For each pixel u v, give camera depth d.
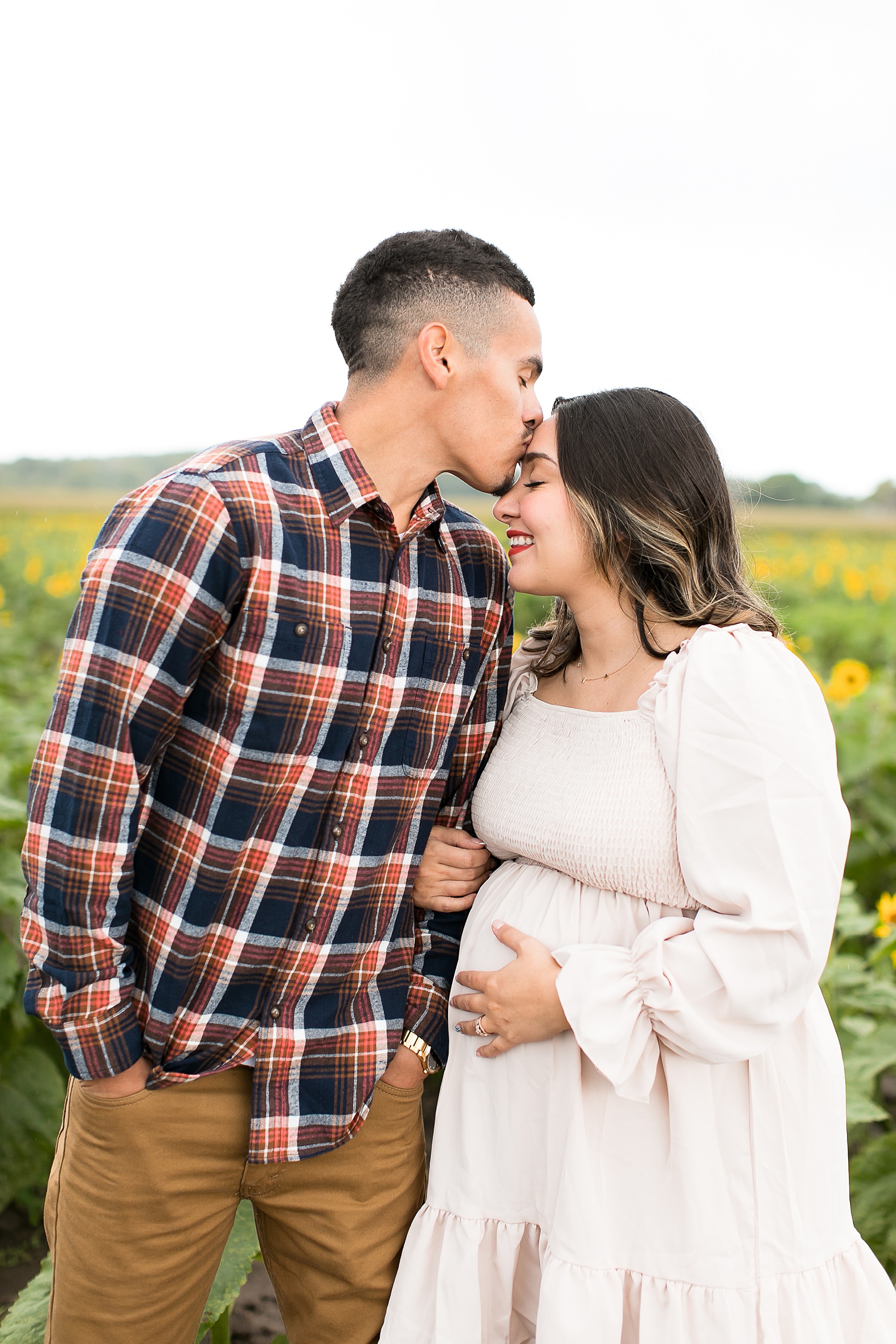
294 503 1.47
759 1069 1.44
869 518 35.19
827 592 12.65
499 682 1.78
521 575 1.66
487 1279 1.57
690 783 1.41
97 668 1.37
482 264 1.54
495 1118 1.57
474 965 1.62
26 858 1.42
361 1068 1.62
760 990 1.35
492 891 1.68
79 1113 1.55
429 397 1.55
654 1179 1.44
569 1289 1.40
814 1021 1.50
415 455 1.59
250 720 1.45
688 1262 1.40
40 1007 1.42
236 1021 1.54
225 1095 1.56
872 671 8.37
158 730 1.41
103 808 1.39
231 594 1.41
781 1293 1.42
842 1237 1.49
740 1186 1.42
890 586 12.53
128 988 1.47
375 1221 1.69
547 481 1.64
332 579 1.48
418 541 1.61
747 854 1.37
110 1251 1.54
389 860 1.63
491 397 1.56
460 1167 1.59
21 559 13.98
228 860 1.48
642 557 1.58
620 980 1.41
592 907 1.55
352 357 1.60
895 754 4.24
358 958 1.62
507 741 1.75
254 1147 1.53
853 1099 2.33
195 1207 1.57
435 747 1.64
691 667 1.47
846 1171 1.53
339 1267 1.66
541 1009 1.47
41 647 9.38
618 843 1.49
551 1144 1.49
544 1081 1.51
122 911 1.44
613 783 1.52
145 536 1.38
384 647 1.54
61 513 23.94
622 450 1.58
